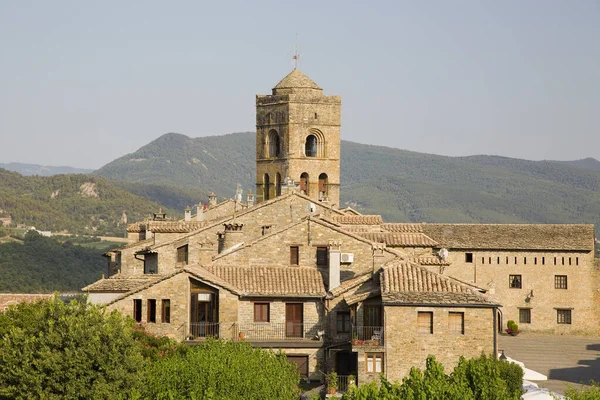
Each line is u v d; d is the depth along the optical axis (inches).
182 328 4643.2
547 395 3954.2
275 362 4060.0
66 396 3730.3
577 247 7062.0
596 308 7047.2
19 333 3863.2
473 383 3686.0
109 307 4665.4
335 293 4717.0
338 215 6181.1
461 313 4281.5
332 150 7844.5
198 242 5536.4
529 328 7071.9
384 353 4281.5
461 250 7062.0
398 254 4931.1
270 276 4877.0
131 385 3791.8
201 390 3735.2
